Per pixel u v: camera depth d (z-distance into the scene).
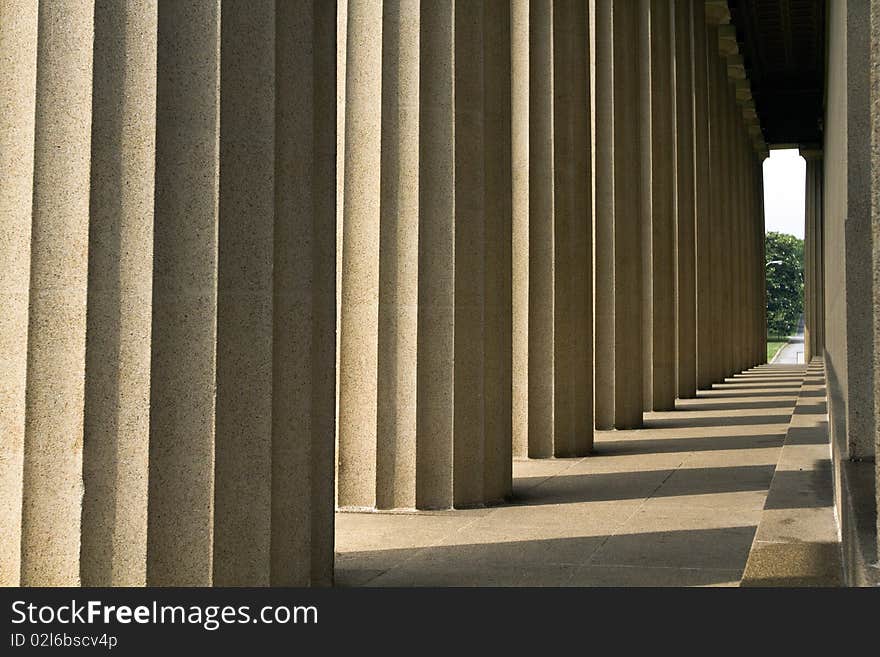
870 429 14.07
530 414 30.08
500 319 22.83
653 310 47.34
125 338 11.05
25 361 10.88
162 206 11.27
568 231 30.33
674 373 48.75
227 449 11.81
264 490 12.36
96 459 10.93
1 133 11.16
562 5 30.33
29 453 10.87
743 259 91.69
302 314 13.57
